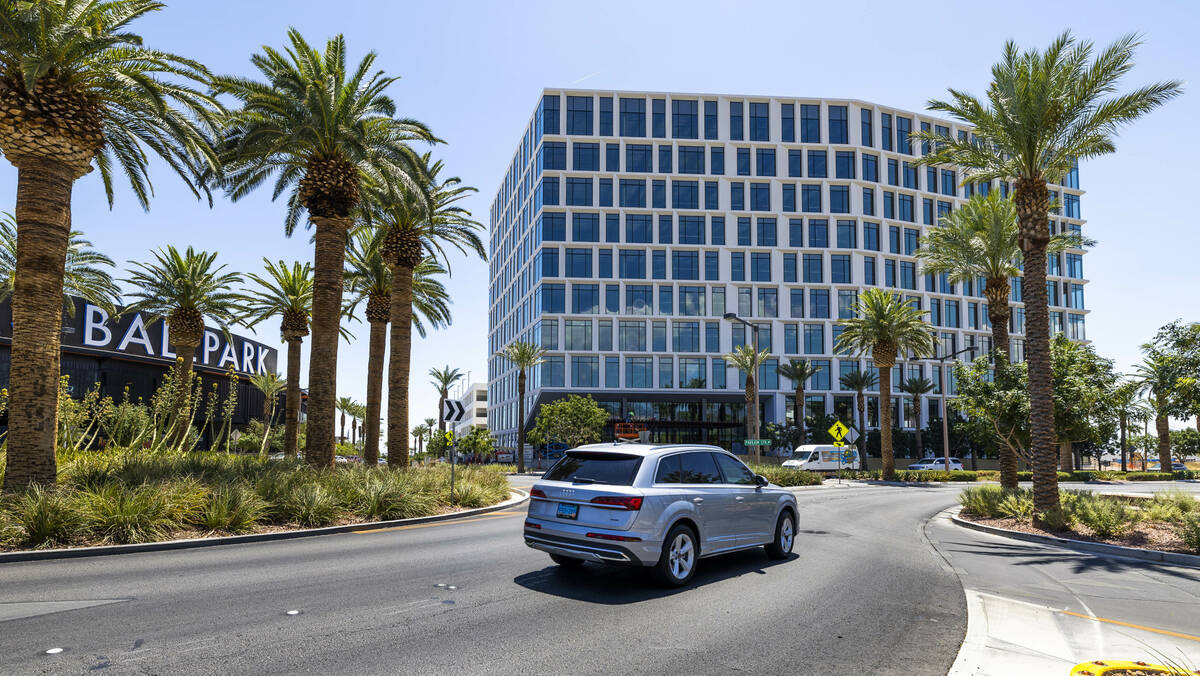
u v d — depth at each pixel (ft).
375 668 15.78
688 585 25.62
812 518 54.29
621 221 216.13
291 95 63.36
